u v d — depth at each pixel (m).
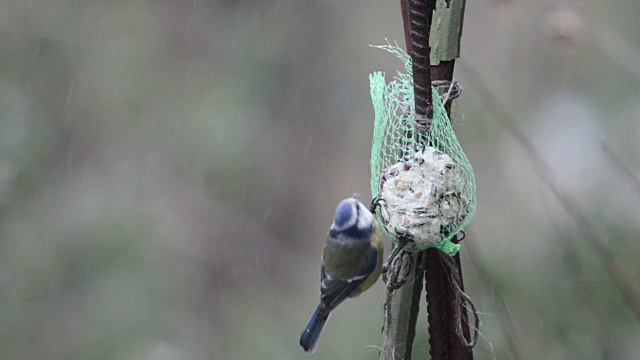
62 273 12.56
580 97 10.26
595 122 9.96
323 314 6.78
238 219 13.75
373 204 5.54
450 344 5.39
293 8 15.37
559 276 8.44
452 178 5.35
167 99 14.31
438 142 5.47
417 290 5.41
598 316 8.02
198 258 13.32
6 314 12.02
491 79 10.47
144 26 14.75
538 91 10.38
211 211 13.73
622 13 10.30
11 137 13.01
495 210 9.73
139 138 13.93
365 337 10.12
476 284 8.75
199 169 13.98
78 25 14.34
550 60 10.34
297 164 14.28
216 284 13.12
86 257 12.71
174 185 13.67
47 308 12.18
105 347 11.93
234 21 15.23
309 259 13.77
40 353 11.88
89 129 13.80
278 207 14.13
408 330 5.42
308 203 14.20
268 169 14.26
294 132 14.42
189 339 12.20
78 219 12.99
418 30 5.06
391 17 14.96
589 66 10.39
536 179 9.62
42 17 14.14
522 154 9.93
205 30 15.07
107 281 12.56
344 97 14.77
